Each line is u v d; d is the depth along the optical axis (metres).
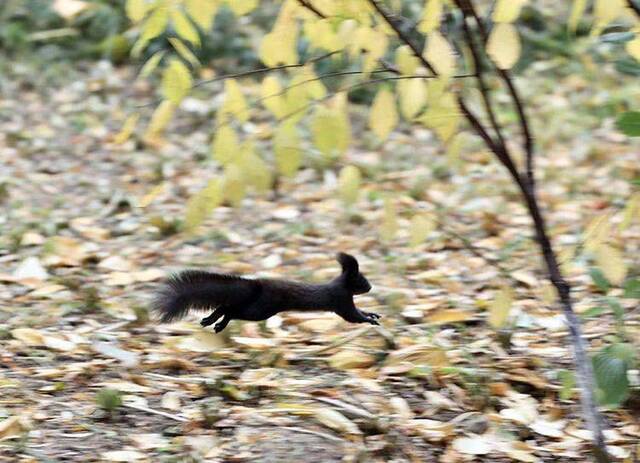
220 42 21.53
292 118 7.52
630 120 7.48
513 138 18.33
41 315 11.02
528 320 10.81
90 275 12.63
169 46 21.05
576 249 8.34
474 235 14.20
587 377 7.74
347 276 9.26
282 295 9.16
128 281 12.23
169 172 16.89
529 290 11.95
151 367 9.52
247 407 8.59
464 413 8.59
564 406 8.90
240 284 9.12
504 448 7.92
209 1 7.27
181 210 15.43
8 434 7.80
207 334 9.84
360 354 9.70
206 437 7.82
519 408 8.64
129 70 21.59
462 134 7.89
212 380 9.01
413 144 18.36
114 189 16.34
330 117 7.51
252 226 14.75
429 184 16.22
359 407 8.58
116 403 8.36
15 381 9.06
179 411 8.48
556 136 18.50
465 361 9.66
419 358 9.48
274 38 7.44
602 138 18.41
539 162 17.34
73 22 22.56
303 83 7.54
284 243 14.02
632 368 8.77
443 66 6.80
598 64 20.91
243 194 7.42
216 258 13.34
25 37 22.39
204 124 19.31
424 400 8.91
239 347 10.02
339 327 10.67
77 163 17.56
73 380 9.14
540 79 20.89
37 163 17.47
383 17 7.24
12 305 11.41
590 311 9.19
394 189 15.79
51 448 7.71
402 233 14.16
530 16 22.19
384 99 7.39
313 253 13.62
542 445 8.22
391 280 12.44
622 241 13.34
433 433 8.06
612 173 16.55
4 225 14.38
